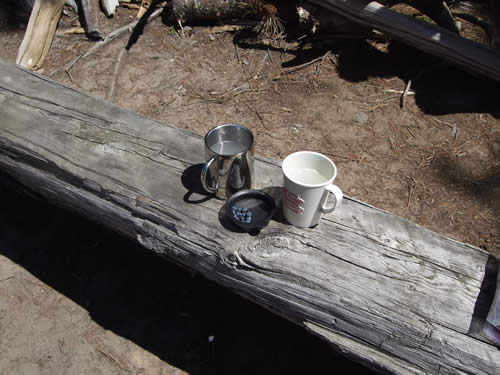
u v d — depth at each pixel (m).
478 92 3.25
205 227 1.48
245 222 1.40
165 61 3.60
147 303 2.23
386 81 3.37
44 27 3.67
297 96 3.29
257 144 2.94
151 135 1.79
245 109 3.20
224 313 2.19
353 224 1.45
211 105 3.23
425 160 2.83
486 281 1.31
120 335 2.11
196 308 2.21
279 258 1.38
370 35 3.59
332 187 1.28
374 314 1.27
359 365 1.97
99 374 1.98
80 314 2.19
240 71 3.51
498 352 1.18
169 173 1.65
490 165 2.79
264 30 3.74
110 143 1.77
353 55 3.56
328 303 1.32
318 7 3.53
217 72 3.51
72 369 2.00
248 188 1.54
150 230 1.57
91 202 1.72
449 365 1.22
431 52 3.19
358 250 1.38
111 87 3.36
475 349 1.19
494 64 3.03
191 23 3.90
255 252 1.40
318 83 3.38
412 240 1.41
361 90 3.31
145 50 3.70
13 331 2.12
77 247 2.46
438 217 2.53
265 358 2.03
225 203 1.53
